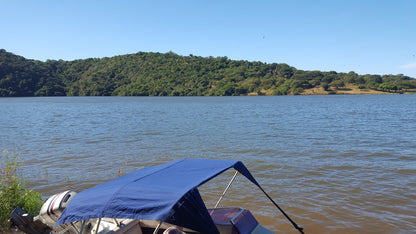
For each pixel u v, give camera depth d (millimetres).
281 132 24984
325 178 11055
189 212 3826
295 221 7488
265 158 14633
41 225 6078
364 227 7125
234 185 10398
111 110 63062
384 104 79000
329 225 7254
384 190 9633
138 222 5672
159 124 32969
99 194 4402
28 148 18141
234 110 60000
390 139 20453
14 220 6016
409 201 8680
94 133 25344
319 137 21812
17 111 61094
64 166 13383
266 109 62469
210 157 15086
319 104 83250
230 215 5500
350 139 20703
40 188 10297
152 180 4594
